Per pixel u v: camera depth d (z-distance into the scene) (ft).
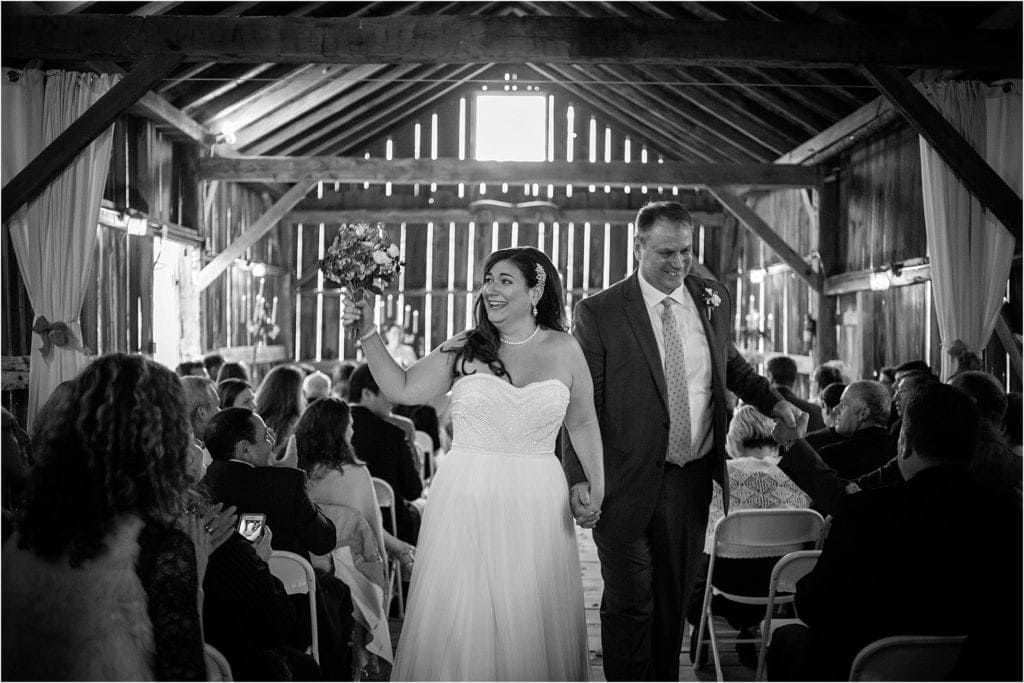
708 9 29.43
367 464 16.65
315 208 49.21
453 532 9.61
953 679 6.81
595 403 10.57
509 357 9.89
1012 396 14.78
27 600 6.11
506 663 9.40
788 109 34.78
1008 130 23.70
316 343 49.29
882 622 7.65
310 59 22.40
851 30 22.20
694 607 14.16
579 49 22.27
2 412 9.61
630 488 10.28
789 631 9.28
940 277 23.67
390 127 48.67
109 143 22.79
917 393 7.89
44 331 22.18
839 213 36.45
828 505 10.72
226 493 10.61
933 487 7.63
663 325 10.52
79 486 6.09
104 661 6.02
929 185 23.81
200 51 22.02
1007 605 7.37
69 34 21.79
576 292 49.70
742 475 13.48
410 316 49.42
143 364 6.37
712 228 50.29
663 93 40.42
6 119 22.68
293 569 10.36
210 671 7.30
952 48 22.15
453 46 22.24
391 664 13.71
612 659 10.38
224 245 39.27
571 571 10.01
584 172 37.17
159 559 6.15
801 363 38.93
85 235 22.48
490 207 47.50
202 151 35.32
